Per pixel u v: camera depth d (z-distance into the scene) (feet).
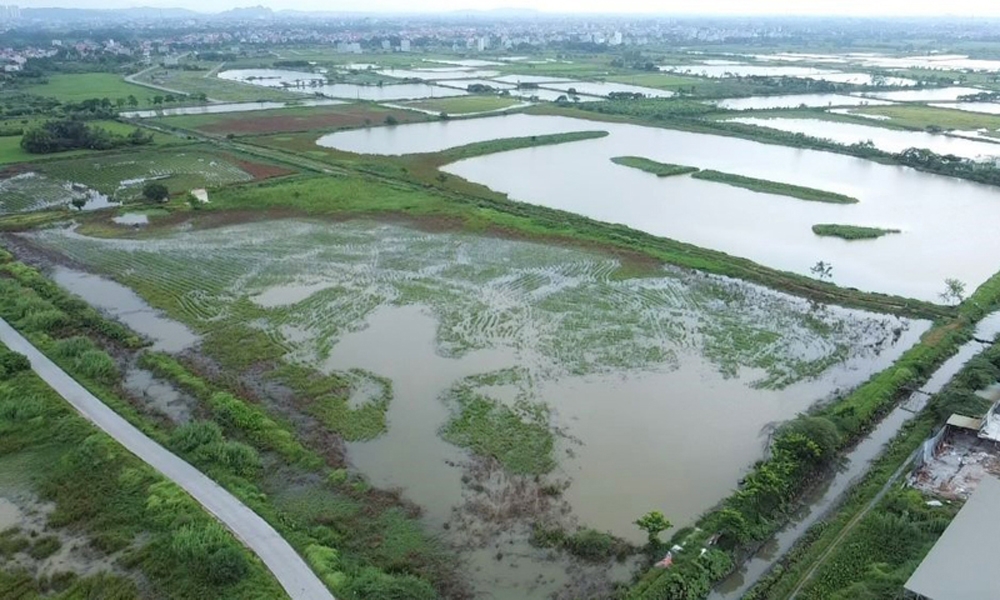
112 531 90.84
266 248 199.21
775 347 144.77
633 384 129.90
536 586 84.43
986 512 81.76
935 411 118.83
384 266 185.88
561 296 167.12
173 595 80.74
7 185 262.06
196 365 135.64
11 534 90.48
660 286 173.58
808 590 82.33
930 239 213.46
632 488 101.76
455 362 137.39
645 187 271.08
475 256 192.75
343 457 108.37
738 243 208.95
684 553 87.61
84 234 211.82
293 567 84.74
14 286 169.68
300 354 140.26
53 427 112.68
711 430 116.16
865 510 95.50
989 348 142.31
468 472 104.99
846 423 114.21
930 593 71.92
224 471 102.32
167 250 197.98
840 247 206.18
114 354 140.15
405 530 92.99
